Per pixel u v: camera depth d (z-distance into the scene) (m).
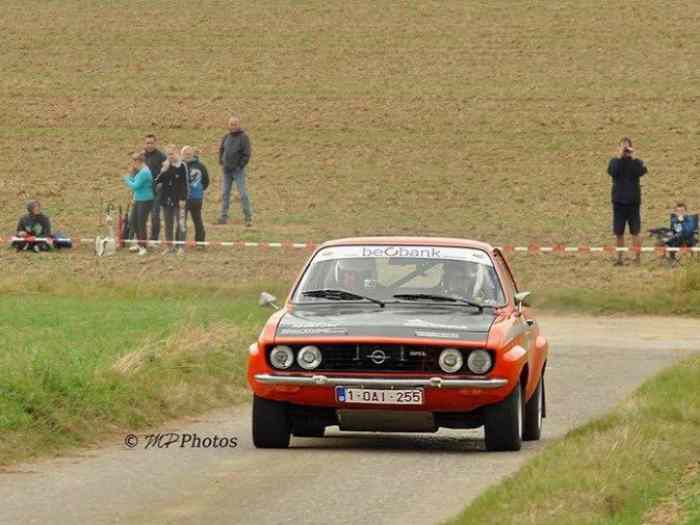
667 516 37.22
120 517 36.91
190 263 134.00
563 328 105.88
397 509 38.16
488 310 51.22
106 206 172.12
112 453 48.22
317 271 53.12
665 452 45.16
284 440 49.53
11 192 179.00
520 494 37.38
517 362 48.53
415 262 53.09
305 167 194.25
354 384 47.75
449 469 45.09
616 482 38.91
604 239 150.62
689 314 115.38
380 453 48.97
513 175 189.62
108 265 132.88
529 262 136.38
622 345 94.62
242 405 62.81
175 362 65.19
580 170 191.88
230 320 85.62
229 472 44.31
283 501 39.28
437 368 47.84
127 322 87.25
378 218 164.88
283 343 48.47
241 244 135.50
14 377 52.25
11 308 100.31
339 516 37.19
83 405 52.53
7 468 44.75
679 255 135.62
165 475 43.69
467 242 54.56
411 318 49.66
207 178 141.25
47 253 139.38
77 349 67.81
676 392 59.06
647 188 179.75
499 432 48.72
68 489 41.12
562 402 65.62
